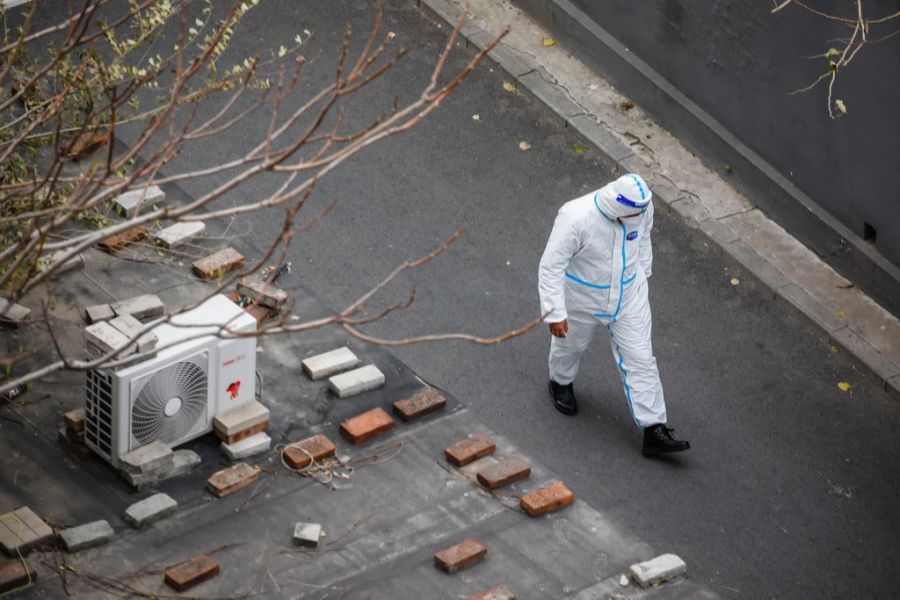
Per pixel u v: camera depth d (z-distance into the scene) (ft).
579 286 92.53
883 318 107.86
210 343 83.97
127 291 97.30
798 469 96.68
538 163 119.65
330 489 85.05
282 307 98.89
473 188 116.26
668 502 93.15
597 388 100.89
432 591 78.79
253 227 108.68
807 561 90.58
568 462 95.04
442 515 84.02
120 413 82.12
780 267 111.55
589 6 125.90
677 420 99.40
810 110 108.99
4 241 83.10
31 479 83.76
